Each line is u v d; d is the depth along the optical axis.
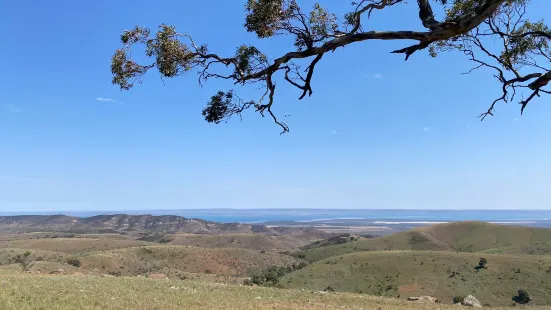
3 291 19.66
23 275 31.80
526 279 97.94
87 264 113.38
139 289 25.53
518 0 10.41
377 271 111.44
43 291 20.80
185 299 21.88
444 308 28.06
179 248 151.25
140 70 9.87
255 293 28.16
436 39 7.96
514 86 10.63
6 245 166.00
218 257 149.25
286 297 26.94
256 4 10.11
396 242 195.62
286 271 131.25
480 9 7.59
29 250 137.50
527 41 10.86
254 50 9.62
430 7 8.29
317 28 9.61
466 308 30.27
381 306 26.59
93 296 20.34
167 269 122.50
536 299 89.19
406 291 98.69
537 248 139.75
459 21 7.70
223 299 23.23
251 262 151.62
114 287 25.55
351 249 185.75
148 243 196.38
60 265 81.12
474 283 99.25
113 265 117.12
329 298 28.14
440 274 105.31
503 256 114.31
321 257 180.25
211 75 9.88
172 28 9.62
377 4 8.88
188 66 9.82
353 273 111.94
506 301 90.50
